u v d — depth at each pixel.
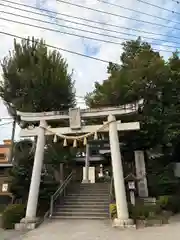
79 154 26.36
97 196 14.80
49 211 12.63
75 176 25.22
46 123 13.06
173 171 17.23
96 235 8.87
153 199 13.51
